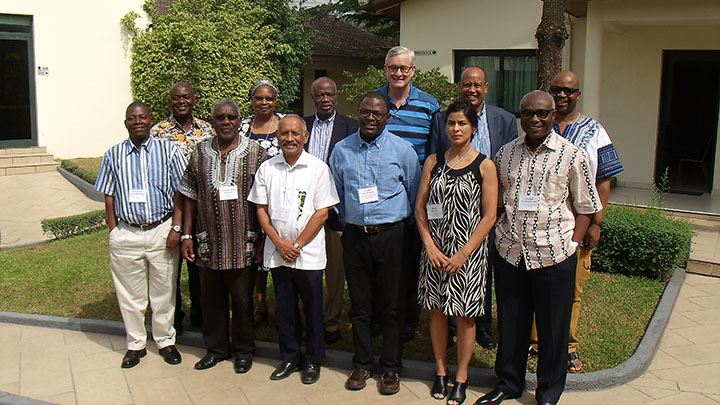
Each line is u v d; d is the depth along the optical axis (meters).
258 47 14.11
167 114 13.27
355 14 17.58
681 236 6.05
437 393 4.03
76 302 5.67
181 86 4.83
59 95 12.80
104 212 8.73
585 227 3.69
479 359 4.45
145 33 13.40
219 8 14.01
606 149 4.07
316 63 18.20
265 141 4.83
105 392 4.11
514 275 3.79
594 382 4.09
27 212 9.60
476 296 3.81
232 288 4.36
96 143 13.38
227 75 13.30
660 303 5.48
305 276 4.18
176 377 4.34
